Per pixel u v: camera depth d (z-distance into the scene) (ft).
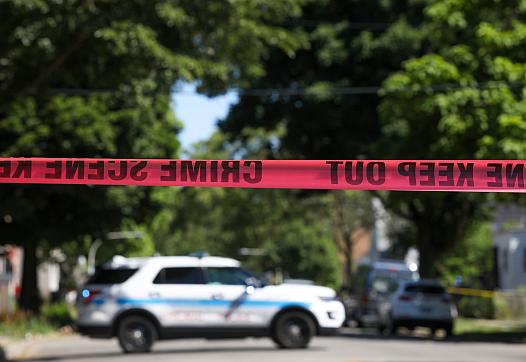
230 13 223.30
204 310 207.21
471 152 274.98
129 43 209.36
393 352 201.87
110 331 205.16
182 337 207.10
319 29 358.43
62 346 247.09
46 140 341.82
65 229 367.86
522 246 568.41
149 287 206.69
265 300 208.85
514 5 280.51
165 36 229.45
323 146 382.83
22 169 80.84
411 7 359.25
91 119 339.77
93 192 349.61
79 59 226.17
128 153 359.25
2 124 335.26
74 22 204.44
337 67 366.22
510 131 259.80
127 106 348.79
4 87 231.09
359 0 361.30
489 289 557.33
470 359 180.96
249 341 254.47
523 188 76.74
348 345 230.89
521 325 395.34
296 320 209.97
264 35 236.02
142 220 400.26
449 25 288.30
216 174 79.92
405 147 296.30
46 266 553.64
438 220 392.27
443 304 313.94
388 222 618.03
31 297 383.86
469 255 583.58
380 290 395.75
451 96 269.85
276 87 370.32
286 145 390.21
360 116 365.40
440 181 77.77
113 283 207.62
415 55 354.74
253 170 79.87
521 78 271.08
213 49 239.50
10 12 200.34
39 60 217.77
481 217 416.26
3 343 254.47
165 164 80.53
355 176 78.95
